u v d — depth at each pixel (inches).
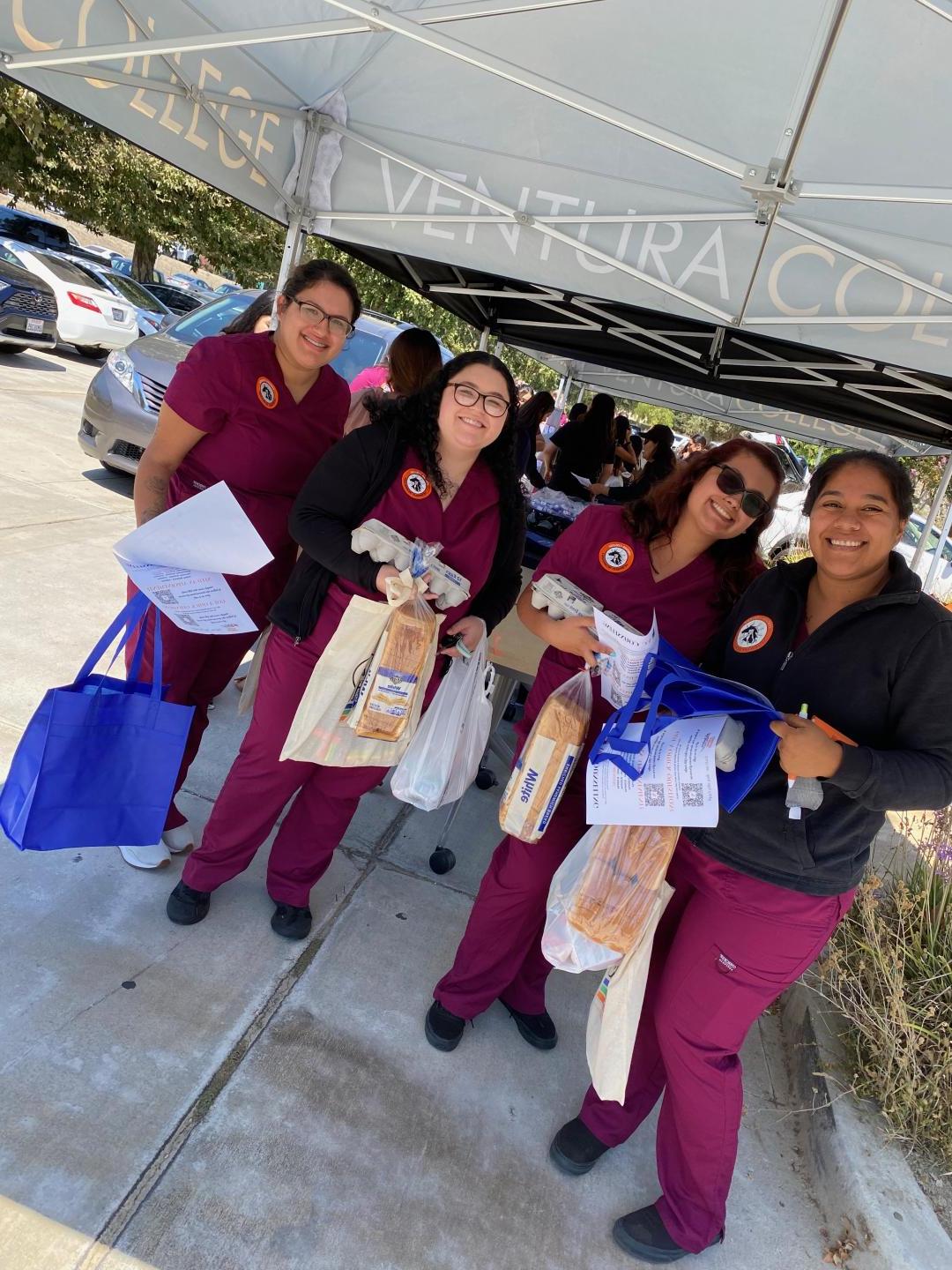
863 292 117.0
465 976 94.5
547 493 177.2
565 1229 79.6
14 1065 77.5
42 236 637.9
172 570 79.4
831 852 69.8
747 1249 82.2
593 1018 77.6
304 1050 89.1
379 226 141.4
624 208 123.3
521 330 297.0
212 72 118.4
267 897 110.5
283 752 87.2
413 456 85.6
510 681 138.6
